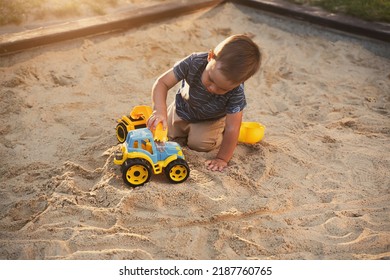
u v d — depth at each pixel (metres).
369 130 4.93
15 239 3.31
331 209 3.74
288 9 7.23
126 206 3.54
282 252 3.32
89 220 3.46
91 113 4.98
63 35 6.09
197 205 3.60
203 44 6.69
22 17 6.43
